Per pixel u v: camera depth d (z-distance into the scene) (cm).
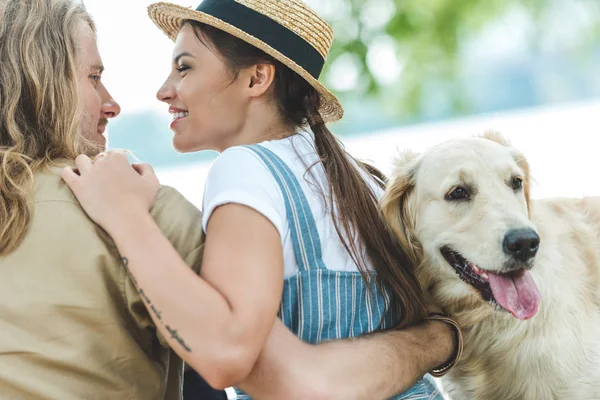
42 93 208
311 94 248
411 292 231
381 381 199
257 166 204
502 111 1395
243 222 190
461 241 263
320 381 188
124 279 191
